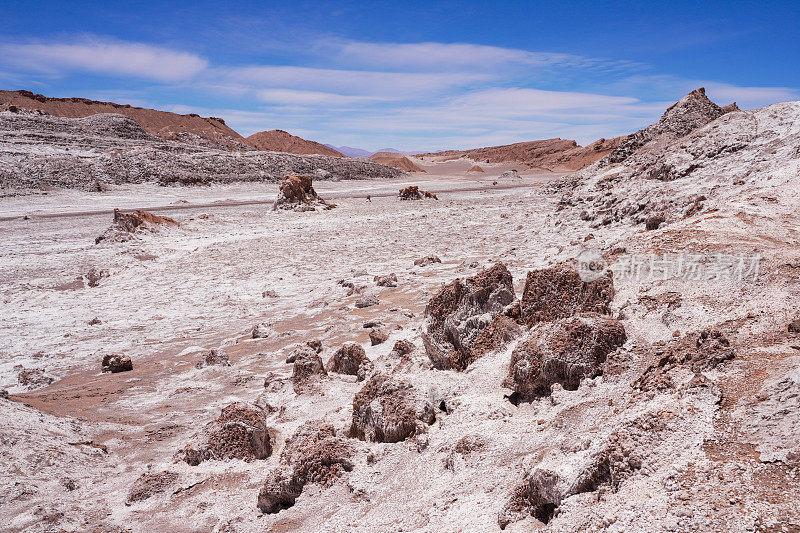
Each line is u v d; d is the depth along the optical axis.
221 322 17.78
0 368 14.32
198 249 33.28
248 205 63.31
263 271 26.16
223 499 7.07
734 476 4.07
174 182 81.44
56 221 47.94
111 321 19.09
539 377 7.06
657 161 27.81
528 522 4.89
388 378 7.91
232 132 189.75
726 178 22.05
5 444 8.20
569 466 4.92
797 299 7.00
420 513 5.61
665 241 11.02
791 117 24.72
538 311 8.66
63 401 11.25
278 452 8.18
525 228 30.64
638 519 3.98
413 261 24.45
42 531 6.47
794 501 3.69
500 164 198.00
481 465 6.05
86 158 80.31
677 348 6.38
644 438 4.78
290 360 12.37
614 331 7.09
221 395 11.02
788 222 12.01
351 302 17.41
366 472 6.73
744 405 4.85
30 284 25.70
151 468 8.07
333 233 36.91
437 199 62.53
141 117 167.88
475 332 8.81
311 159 112.12
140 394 11.54
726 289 7.97
